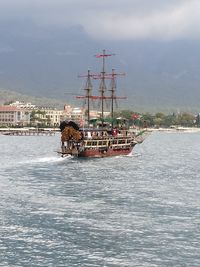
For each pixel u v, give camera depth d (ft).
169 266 264.93
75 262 269.44
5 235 314.35
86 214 371.15
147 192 473.26
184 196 450.30
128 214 371.76
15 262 268.62
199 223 345.10
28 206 399.03
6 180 556.10
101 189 490.90
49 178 576.61
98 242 302.25
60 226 335.88
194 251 286.66
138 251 287.07
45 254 281.13
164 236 313.94
